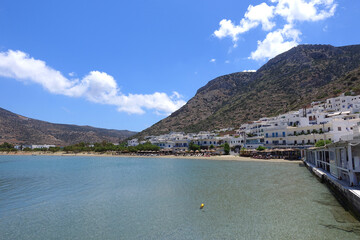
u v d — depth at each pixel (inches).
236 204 994.1
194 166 2684.5
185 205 1007.0
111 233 729.0
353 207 781.9
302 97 6934.1
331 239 633.0
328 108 4355.3
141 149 5684.1
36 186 1558.8
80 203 1091.3
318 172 1502.2
